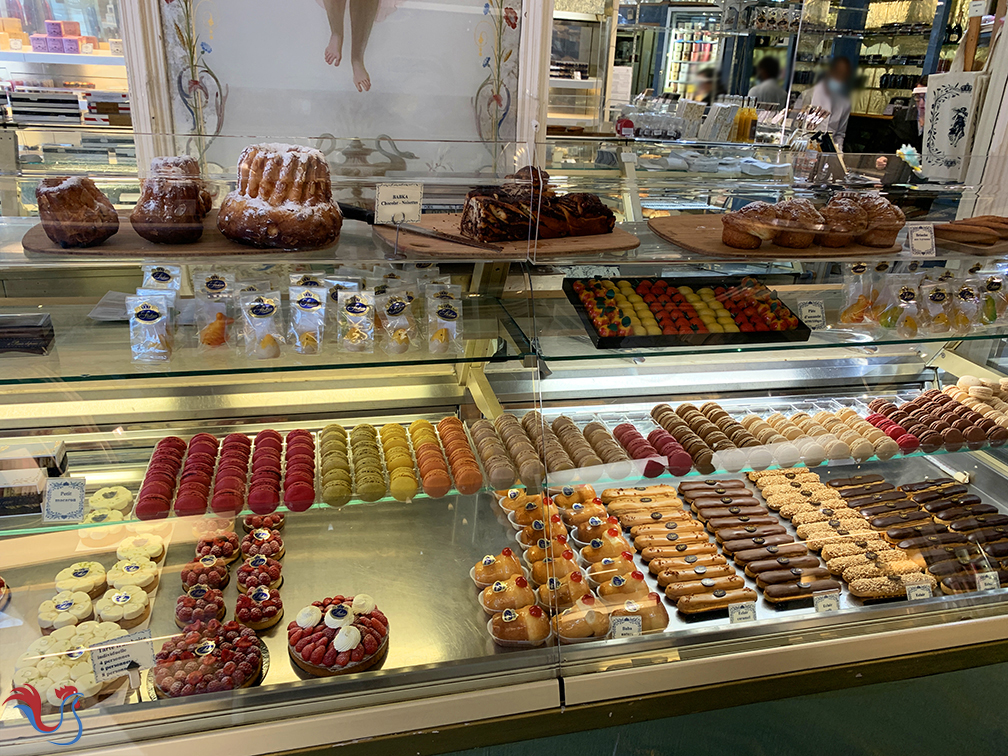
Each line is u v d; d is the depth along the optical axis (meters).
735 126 4.16
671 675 1.63
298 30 3.04
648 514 2.08
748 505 2.16
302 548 1.89
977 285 2.21
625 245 1.86
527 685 1.55
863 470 2.34
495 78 3.36
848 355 2.33
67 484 1.71
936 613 1.86
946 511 2.16
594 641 1.67
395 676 1.52
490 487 1.81
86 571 1.73
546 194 1.91
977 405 2.32
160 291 1.67
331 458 1.86
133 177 1.62
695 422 2.17
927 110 3.16
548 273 1.86
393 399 2.06
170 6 2.86
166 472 1.77
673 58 4.52
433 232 1.77
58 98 2.98
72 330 1.65
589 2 3.81
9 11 2.86
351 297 1.78
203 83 3.01
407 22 3.15
